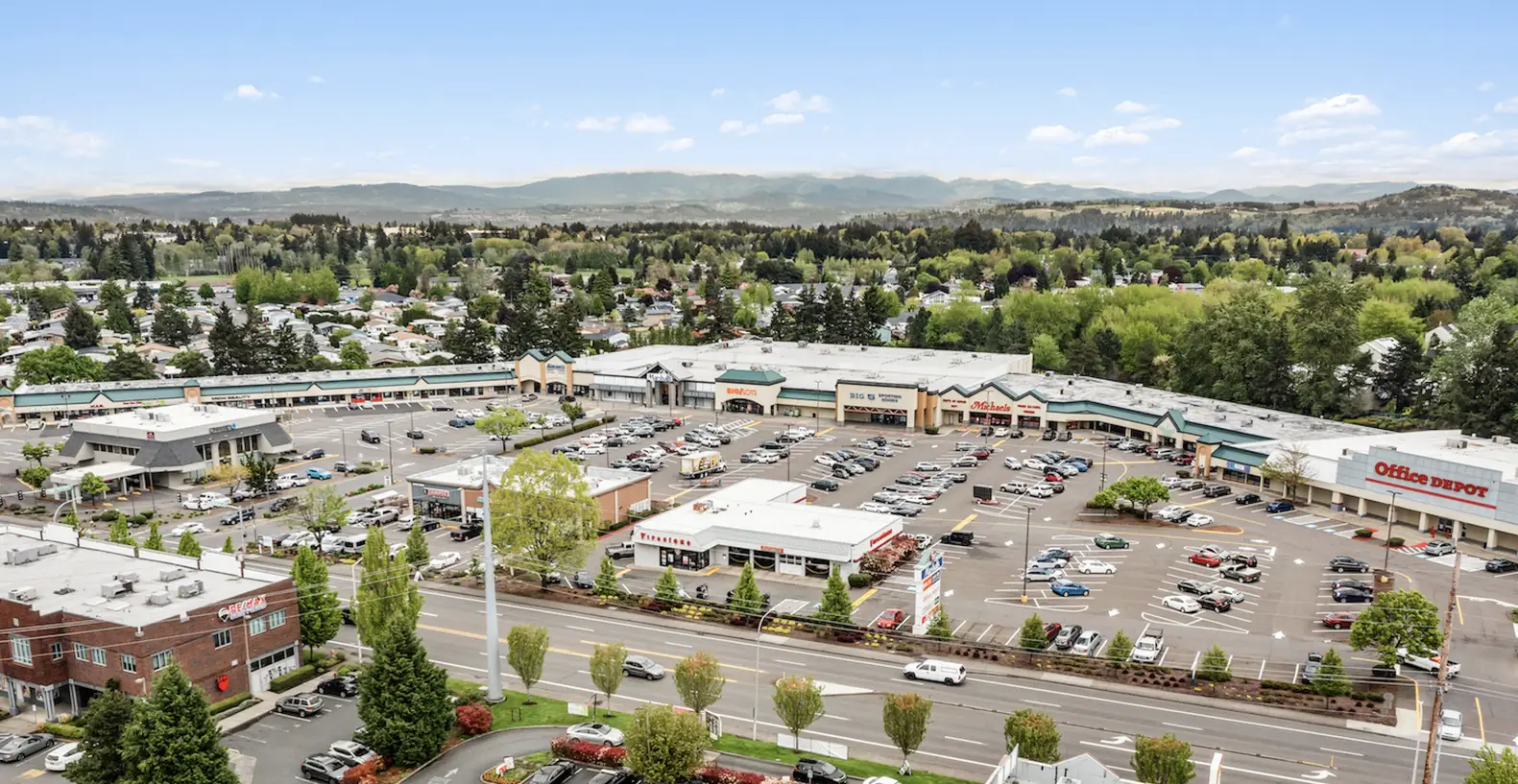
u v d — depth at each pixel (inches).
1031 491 5349.4
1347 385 7042.3
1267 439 5728.3
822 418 7544.3
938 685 3105.3
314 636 3287.4
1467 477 4429.1
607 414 7731.3
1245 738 2738.7
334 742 2753.4
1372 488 4813.0
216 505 5216.5
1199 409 6668.3
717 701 3011.8
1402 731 2773.1
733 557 4308.6
